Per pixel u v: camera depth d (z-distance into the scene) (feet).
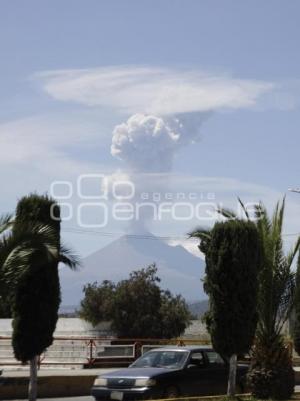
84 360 116.47
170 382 66.59
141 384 65.21
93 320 154.40
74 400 75.66
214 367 70.59
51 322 60.49
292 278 71.36
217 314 67.46
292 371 70.79
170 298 159.84
